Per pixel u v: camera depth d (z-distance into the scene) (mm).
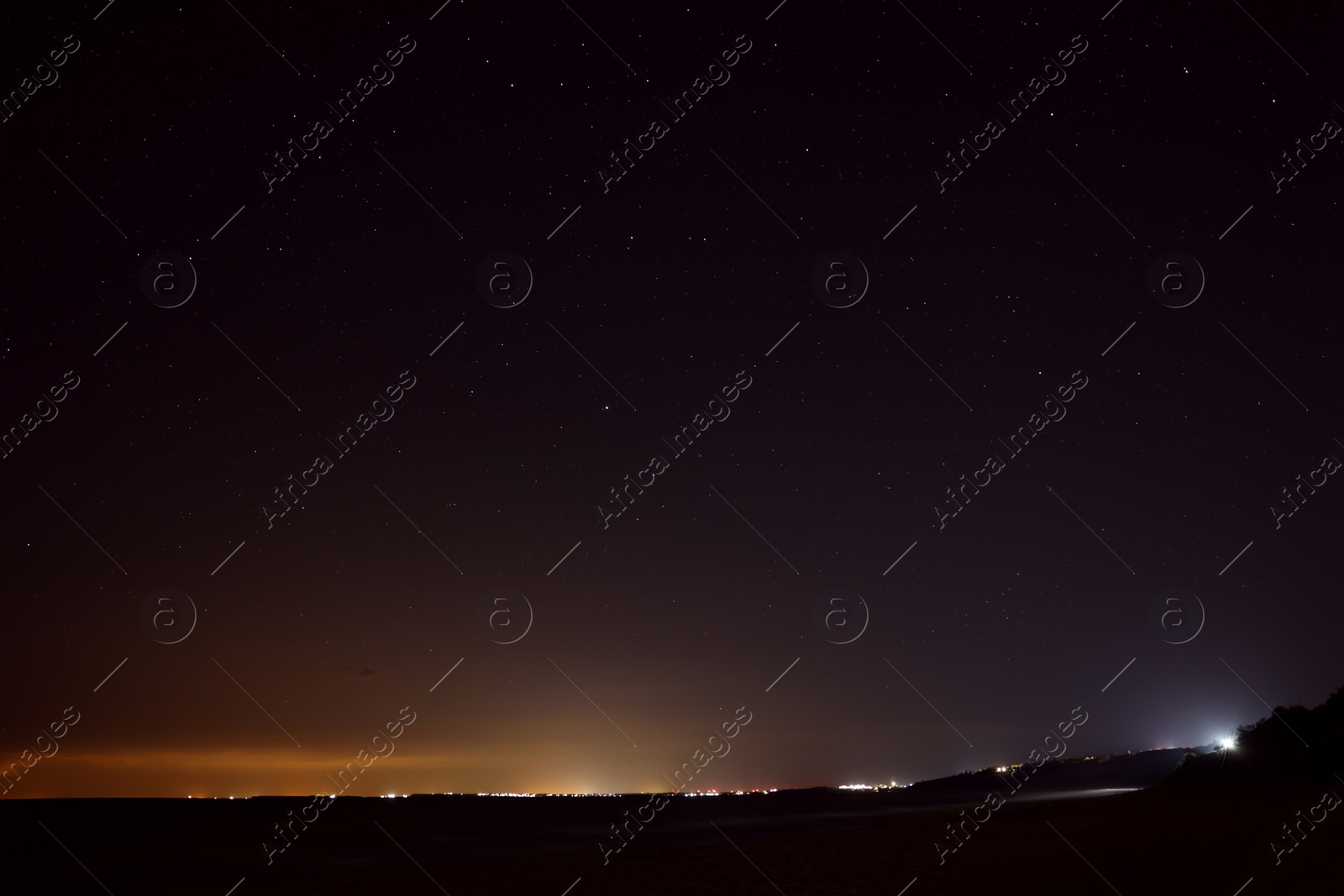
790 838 23297
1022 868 14180
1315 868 12109
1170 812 20172
